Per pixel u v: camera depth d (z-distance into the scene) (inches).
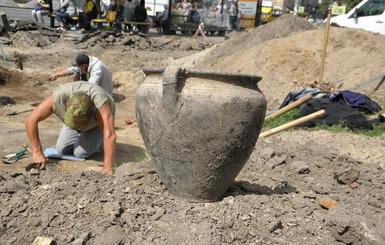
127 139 296.8
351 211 138.9
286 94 406.9
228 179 136.1
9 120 333.1
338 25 599.2
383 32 589.6
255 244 121.1
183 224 124.6
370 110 342.3
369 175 185.0
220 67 511.5
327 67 421.1
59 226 127.6
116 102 442.6
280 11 1390.3
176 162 132.4
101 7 933.2
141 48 768.3
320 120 311.9
